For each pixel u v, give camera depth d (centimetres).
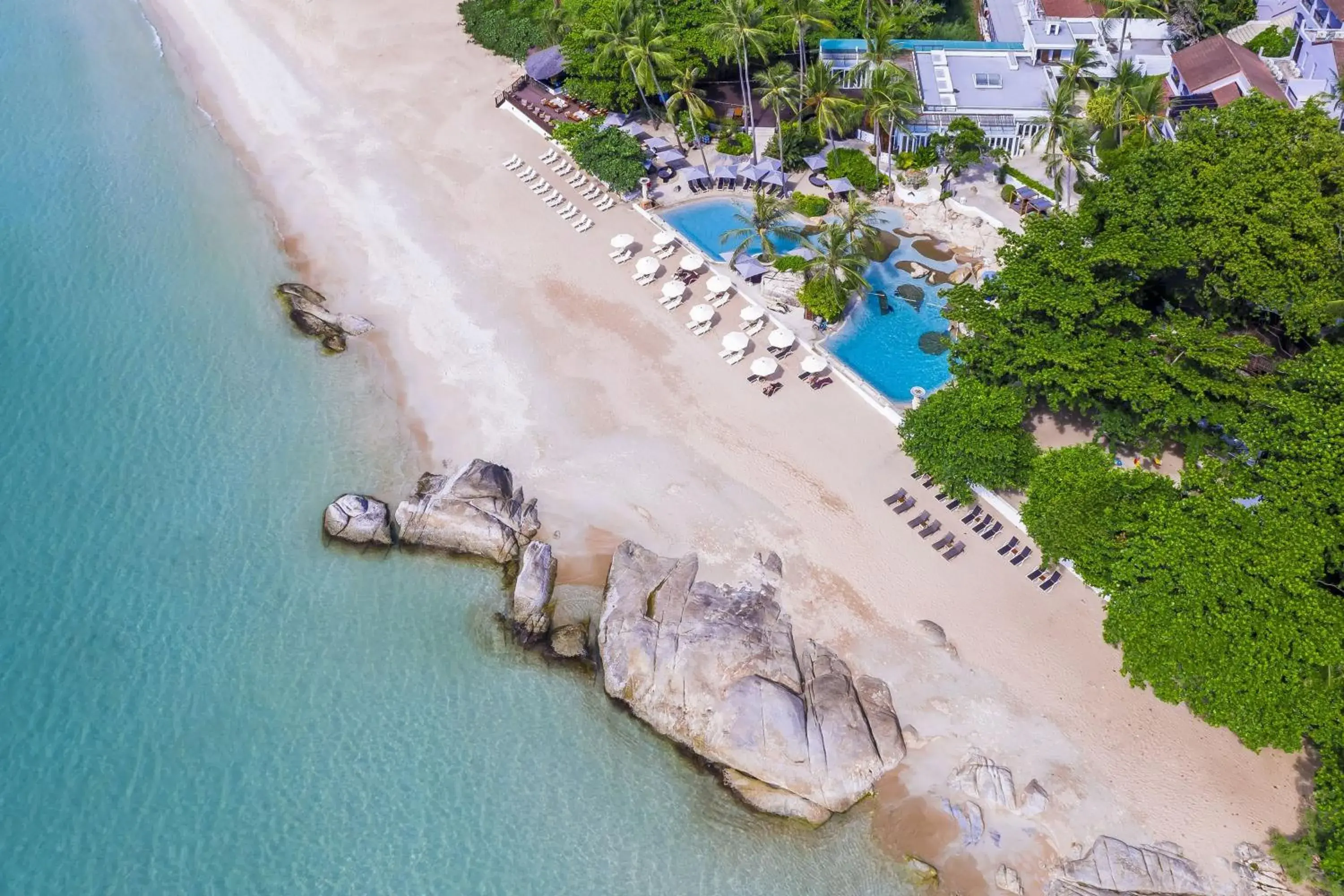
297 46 9656
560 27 8662
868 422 5669
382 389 6125
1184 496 4388
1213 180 5181
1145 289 5544
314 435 5859
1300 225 4916
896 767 4212
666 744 4412
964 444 4934
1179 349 4916
